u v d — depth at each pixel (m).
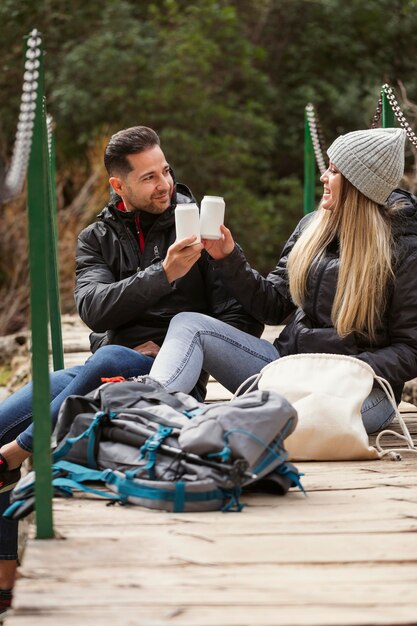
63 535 2.97
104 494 3.31
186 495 3.20
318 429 3.86
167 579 2.65
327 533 3.03
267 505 3.31
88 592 2.56
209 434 3.24
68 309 13.06
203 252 4.49
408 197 4.29
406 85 18.03
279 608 2.47
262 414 3.28
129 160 4.34
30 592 2.56
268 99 19.19
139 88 17.06
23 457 3.77
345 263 4.12
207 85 17.92
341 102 18.53
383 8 19.19
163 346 4.07
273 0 19.47
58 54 17.28
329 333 4.19
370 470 3.79
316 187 16.23
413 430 4.53
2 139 15.78
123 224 4.48
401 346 4.12
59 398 3.97
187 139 16.88
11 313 13.00
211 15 17.70
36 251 2.86
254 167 18.75
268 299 4.41
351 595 2.55
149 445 3.29
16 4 16.61
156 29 17.58
